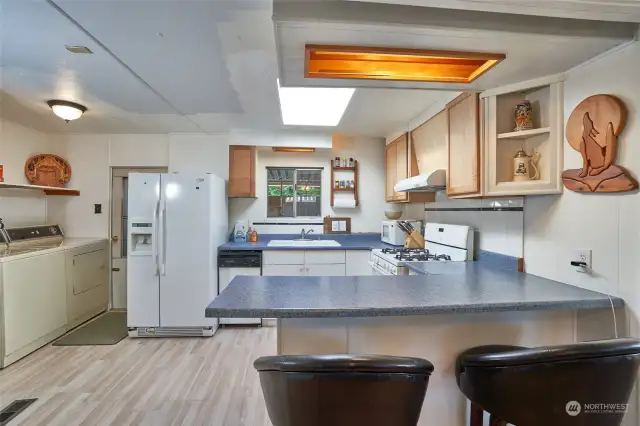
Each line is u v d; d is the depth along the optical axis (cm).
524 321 156
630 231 142
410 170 342
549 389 101
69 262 344
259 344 315
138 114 326
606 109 147
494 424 117
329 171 444
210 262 336
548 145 179
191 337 331
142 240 346
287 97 276
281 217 439
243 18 163
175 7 154
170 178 333
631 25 138
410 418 94
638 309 139
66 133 404
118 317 389
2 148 343
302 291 158
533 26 131
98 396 225
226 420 200
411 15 125
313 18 121
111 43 188
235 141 393
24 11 155
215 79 240
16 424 196
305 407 91
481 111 199
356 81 173
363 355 90
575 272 168
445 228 288
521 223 208
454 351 152
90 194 411
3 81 245
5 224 347
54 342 317
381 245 385
